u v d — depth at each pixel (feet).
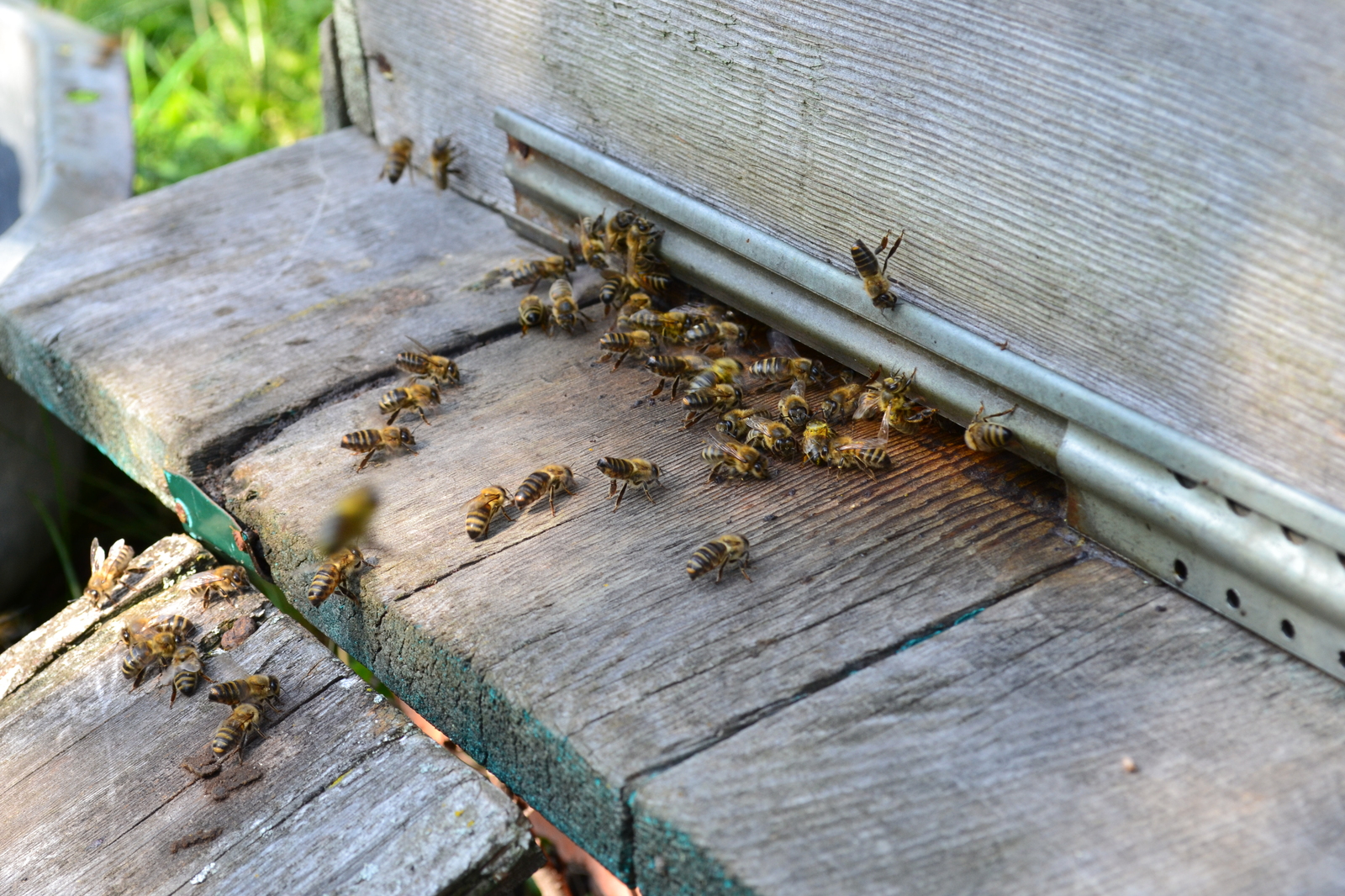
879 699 1.49
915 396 1.66
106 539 2.24
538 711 1.49
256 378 1.79
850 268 1.67
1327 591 1.46
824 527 1.61
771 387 1.75
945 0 1.53
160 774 1.55
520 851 1.48
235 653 1.61
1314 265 1.42
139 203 2.05
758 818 1.43
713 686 1.50
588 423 1.72
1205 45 1.43
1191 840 1.41
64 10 3.67
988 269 1.58
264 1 3.69
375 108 2.11
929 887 1.39
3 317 1.89
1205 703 1.48
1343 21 1.38
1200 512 1.51
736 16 1.66
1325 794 1.43
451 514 1.64
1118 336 1.52
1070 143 1.50
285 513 1.66
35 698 1.61
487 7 1.88
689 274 1.79
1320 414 1.44
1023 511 1.62
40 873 1.51
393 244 1.97
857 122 1.61
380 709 1.56
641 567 1.59
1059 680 1.49
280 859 1.49
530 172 1.91
